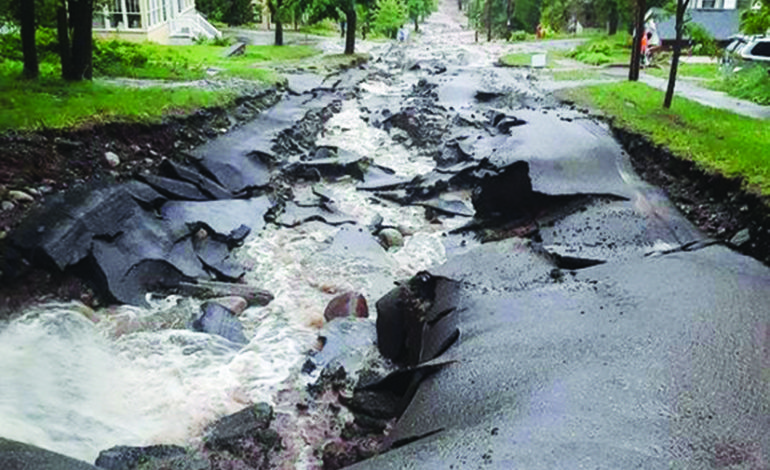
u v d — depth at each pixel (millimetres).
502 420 4617
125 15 32188
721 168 9664
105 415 6227
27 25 14891
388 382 6395
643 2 21031
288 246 10625
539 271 7652
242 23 50125
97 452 5676
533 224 10312
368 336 7930
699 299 6352
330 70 27406
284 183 13523
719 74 21875
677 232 8953
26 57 15055
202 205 10695
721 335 5625
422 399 5379
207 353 7422
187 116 13672
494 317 6473
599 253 8117
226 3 49469
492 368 5449
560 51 36812
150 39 32969
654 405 4621
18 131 10000
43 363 6770
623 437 4266
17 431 5637
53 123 10617
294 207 12383
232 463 5594
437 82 24156
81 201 8938
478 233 11305
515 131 14070
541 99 19453
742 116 14141
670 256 7641
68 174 9906
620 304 6402
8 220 8289
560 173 11047
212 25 43281
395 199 13305
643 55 27359
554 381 5043
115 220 8922
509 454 4188
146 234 9172
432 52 39031
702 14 32500
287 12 36250
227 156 12914
